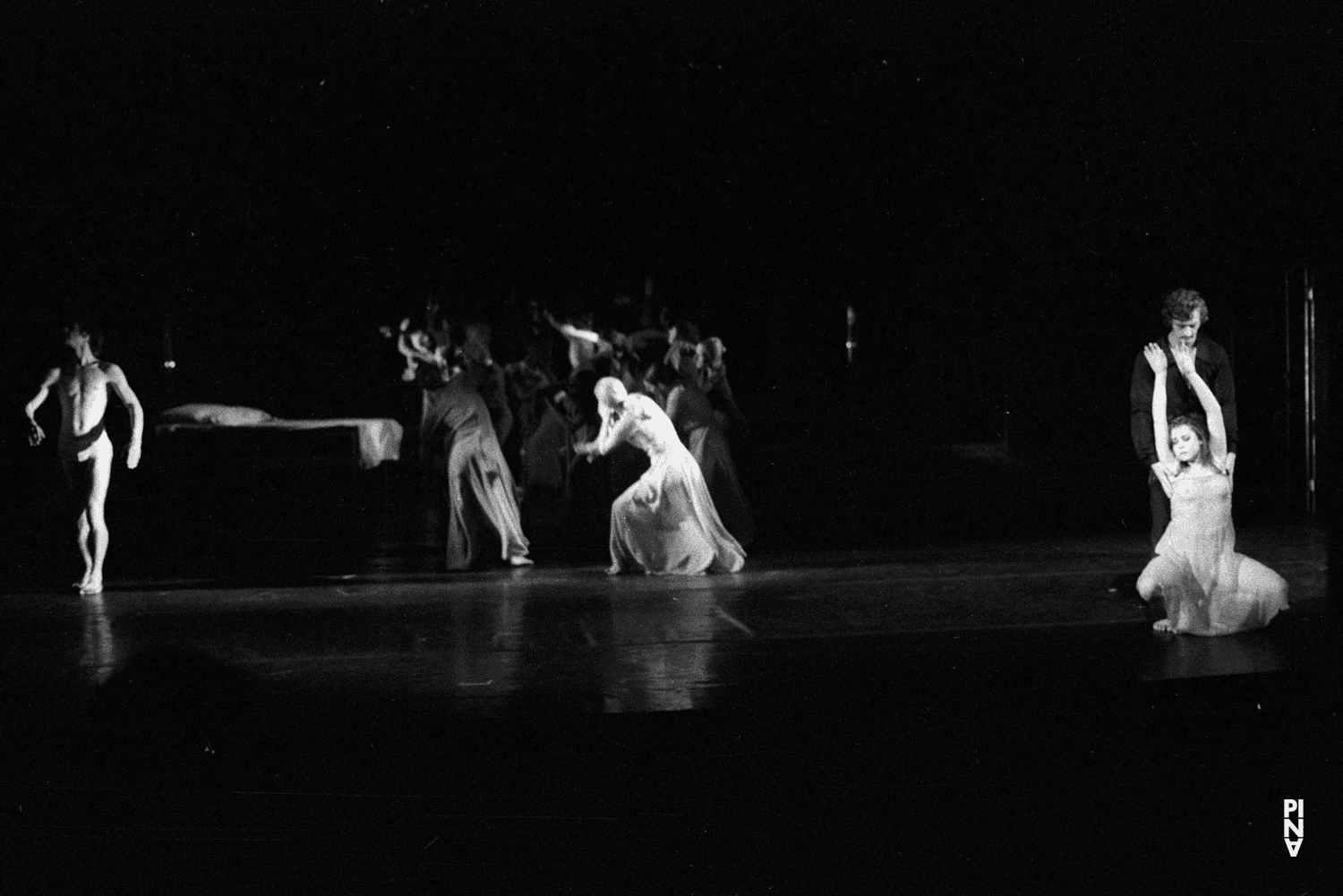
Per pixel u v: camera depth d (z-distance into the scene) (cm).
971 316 1966
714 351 1366
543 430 1557
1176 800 656
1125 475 1870
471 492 1260
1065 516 1539
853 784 669
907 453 2016
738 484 1363
